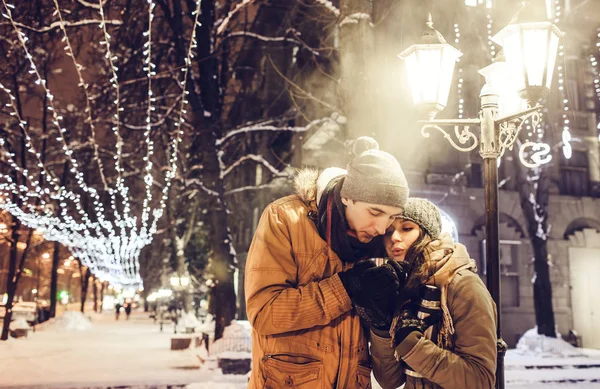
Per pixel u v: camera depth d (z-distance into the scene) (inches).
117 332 1316.4
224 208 669.3
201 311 1366.9
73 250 1683.1
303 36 979.9
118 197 1375.5
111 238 1294.3
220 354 569.3
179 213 1154.7
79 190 1305.4
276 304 93.9
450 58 227.8
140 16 729.6
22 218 989.8
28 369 621.0
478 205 843.4
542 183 800.9
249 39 840.9
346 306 93.8
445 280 102.0
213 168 672.4
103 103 840.9
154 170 1154.7
